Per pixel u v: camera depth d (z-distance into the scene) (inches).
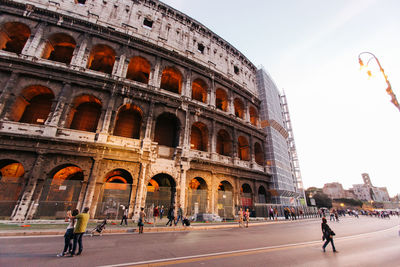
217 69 1542.8
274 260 366.0
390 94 550.6
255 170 1449.3
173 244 487.2
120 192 907.4
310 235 705.0
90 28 1098.7
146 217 939.3
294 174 2425.0
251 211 1369.3
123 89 1055.0
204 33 1595.7
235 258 371.2
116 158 928.3
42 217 761.6
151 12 1347.2
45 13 1031.0
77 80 978.1
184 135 1169.4
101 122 973.2
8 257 341.7
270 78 2242.9
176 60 1305.4
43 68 933.2
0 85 871.1
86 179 863.1
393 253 442.0
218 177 1237.1
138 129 1168.2
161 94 1138.7
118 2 1246.3
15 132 822.5
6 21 973.8
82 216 383.9
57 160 849.5
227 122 1417.3
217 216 1117.7
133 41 1183.6
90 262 326.6
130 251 405.7
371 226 1109.7
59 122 898.7
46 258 343.9
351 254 428.5
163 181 1214.3
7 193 765.9
